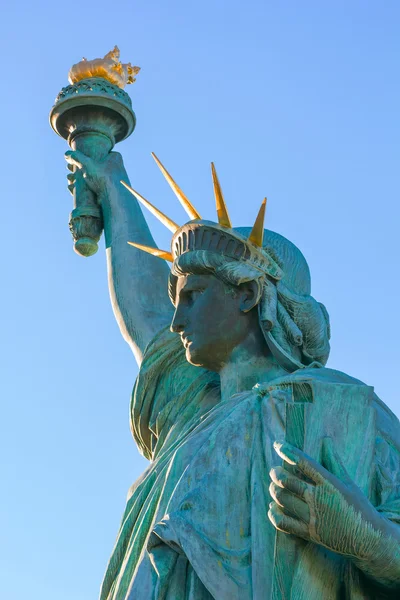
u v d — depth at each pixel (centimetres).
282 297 3180
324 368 3100
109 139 3756
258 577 2888
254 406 3073
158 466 3184
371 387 2903
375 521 2753
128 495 3228
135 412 3372
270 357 3175
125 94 3769
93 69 3762
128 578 3078
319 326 3198
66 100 3738
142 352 3481
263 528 2931
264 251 3178
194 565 2923
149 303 3528
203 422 3142
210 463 3033
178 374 3359
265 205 3142
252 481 2988
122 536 3144
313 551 2803
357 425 2872
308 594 2786
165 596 2970
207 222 3181
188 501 2991
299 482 2745
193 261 3175
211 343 3172
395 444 3034
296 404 2825
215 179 3156
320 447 2825
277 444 2778
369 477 2884
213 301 3175
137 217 3650
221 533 2958
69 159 3725
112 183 3678
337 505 2731
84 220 3672
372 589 2859
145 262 3578
